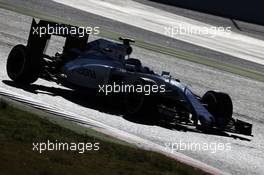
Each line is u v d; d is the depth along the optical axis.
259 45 164.62
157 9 190.38
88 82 53.19
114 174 31.19
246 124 52.25
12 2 131.12
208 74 96.00
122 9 175.12
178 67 95.38
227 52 139.25
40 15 120.56
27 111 40.22
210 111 52.00
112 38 112.00
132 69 51.66
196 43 141.50
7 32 89.62
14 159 29.12
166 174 33.78
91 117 46.69
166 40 132.75
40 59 53.59
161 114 49.50
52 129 36.78
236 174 40.19
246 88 91.50
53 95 52.28
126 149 36.69
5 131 33.47
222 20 191.25
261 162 45.19
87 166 31.50
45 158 30.89
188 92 51.03
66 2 160.25
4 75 57.38
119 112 51.38
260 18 195.75
